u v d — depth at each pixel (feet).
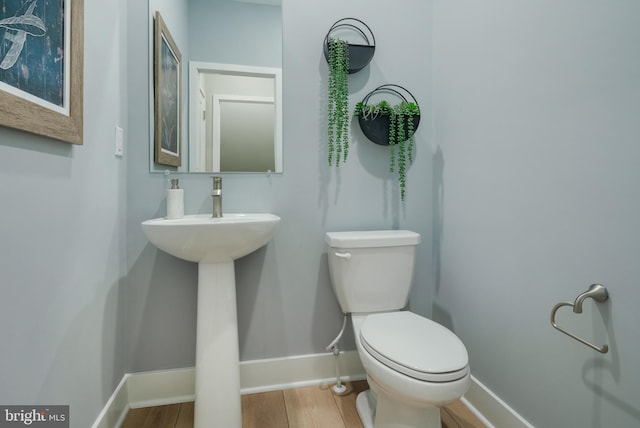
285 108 5.11
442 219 5.35
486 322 4.31
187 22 4.91
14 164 2.43
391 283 4.72
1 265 2.31
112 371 4.17
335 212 5.30
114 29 4.24
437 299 5.51
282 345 5.17
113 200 4.21
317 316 5.27
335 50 4.98
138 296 4.72
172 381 4.78
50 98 2.78
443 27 5.30
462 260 4.82
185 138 4.88
